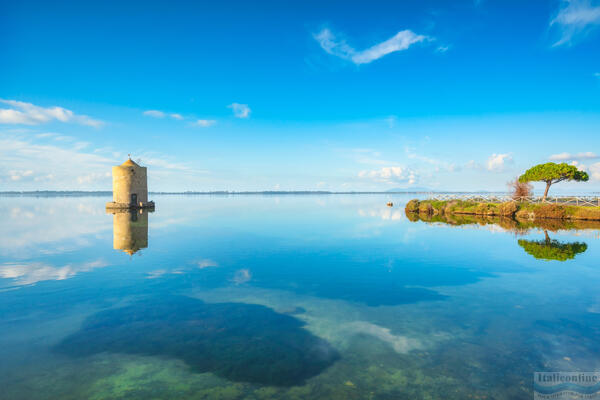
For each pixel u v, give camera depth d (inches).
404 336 256.1
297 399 174.7
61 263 498.6
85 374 198.4
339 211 1806.1
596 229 928.3
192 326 271.3
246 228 962.7
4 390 181.0
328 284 398.9
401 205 2578.7
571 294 359.9
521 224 1068.5
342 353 228.1
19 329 261.0
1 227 976.9
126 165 1957.4
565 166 1446.9
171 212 1702.8
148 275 432.8
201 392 181.5
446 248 638.5
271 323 280.1
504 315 299.9
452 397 176.9
